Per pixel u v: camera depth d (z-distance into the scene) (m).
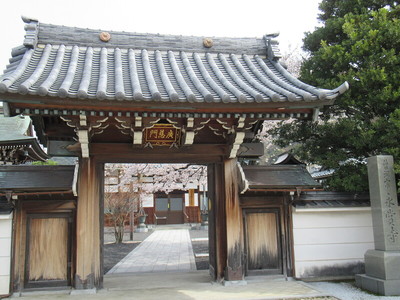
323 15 9.84
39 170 6.90
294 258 7.41
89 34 7.79
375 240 6.81
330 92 6.01
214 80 6.97
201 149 7.15
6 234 6.38
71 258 6.63
